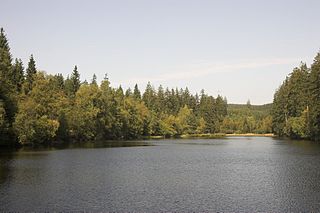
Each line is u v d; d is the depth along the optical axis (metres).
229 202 23.67
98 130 111.25
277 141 102.06
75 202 23.52
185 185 29.48
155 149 72.38
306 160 46.72
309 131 89.75
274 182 30.73
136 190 27.36
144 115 149.00
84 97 105.81
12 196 25.06
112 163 44.53
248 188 28.20
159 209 21.95
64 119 91.25
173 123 171.38
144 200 24.19
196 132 190.62
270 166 41.25
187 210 21.77
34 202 23.41
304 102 101.56
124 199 24.42
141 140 123.56
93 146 80.62
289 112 117.88
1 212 21.14
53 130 79.44
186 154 59.66
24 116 71.50
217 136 183.62
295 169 38.28
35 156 52.56
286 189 27.69
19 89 88.62
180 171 37.66
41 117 76.31
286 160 47.22
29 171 36.41
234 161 47.59
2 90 68.06
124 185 29.33
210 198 24.83
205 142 109.56
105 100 114.50
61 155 54.78
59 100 95.69
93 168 39.41
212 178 33.09
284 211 21.52
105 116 114.06
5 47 91.75
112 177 33.34
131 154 58.66
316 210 21.72
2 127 63.75
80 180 31.47
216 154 59.66
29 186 28.53
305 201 23.86
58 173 35.38
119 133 125.75
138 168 39.94
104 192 26.58
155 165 42.94
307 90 99.25
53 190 27.11
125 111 131.25
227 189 27.84
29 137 72.12
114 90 130.50
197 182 30.92
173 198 24.81
